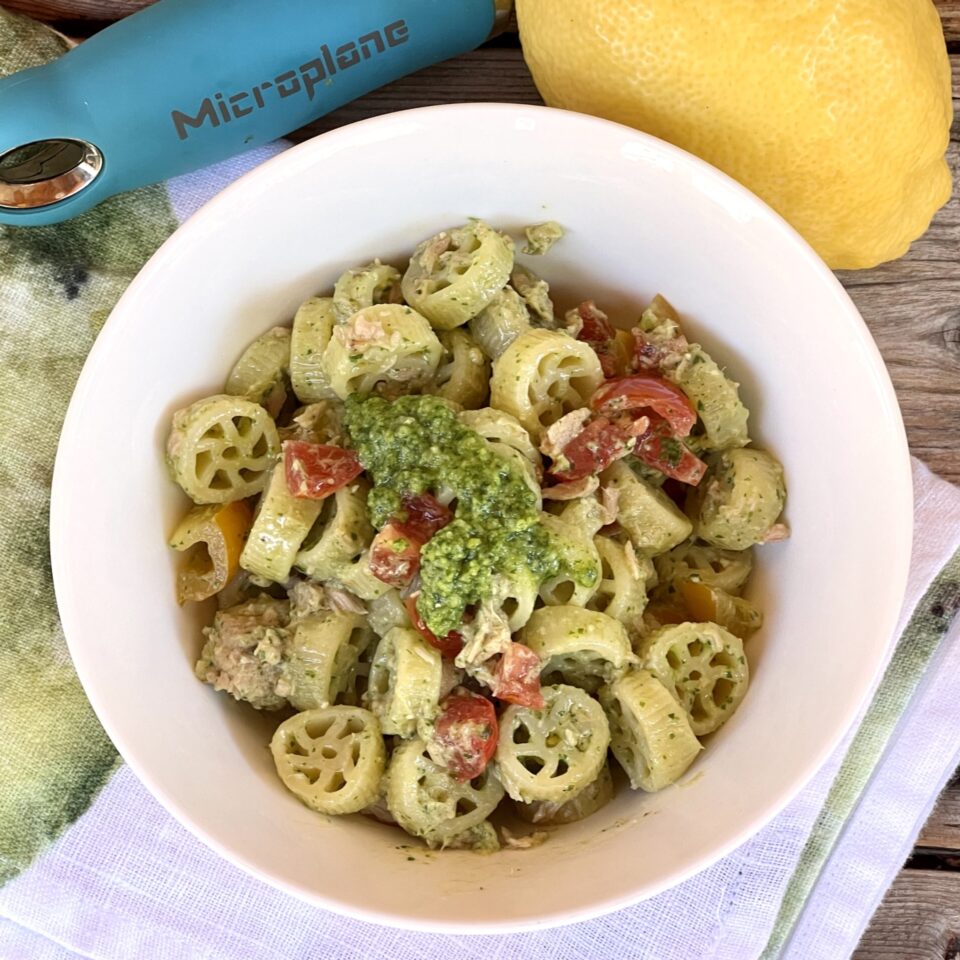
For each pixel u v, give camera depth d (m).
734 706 0.29
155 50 0.30
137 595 0.28
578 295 0.31
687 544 0.31
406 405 0.28
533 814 0.29
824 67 0.27
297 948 0.34
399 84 0.34
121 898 0.34
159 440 0.29
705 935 0.34
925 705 0.35
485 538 0.27
